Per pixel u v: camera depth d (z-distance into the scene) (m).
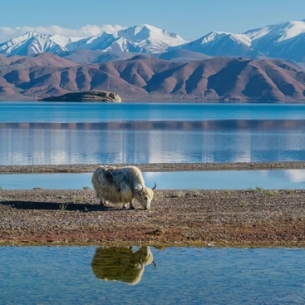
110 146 175.38
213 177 107.19
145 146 176.88
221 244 48.41
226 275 41.03
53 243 48.44
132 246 47.97
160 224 54.38
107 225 53.72
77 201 67.88
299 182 100.50
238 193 77.25
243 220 56.22
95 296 37.03
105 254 45.78
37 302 35.94
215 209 63.00
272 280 40.03
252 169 119.88
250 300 36.50
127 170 62.94
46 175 108.62
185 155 151.00
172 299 36.62
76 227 52.97
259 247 47.75
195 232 51.53
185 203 67.25
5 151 155.50
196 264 43.41
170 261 44.16
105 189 63.31
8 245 47.81
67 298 36.66
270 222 55.34
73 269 42.25
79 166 119.06
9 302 35.88
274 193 76.00
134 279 40.19
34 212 60.25
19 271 41.66
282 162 129.75
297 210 62.38
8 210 61.62
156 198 71.06
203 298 36.75
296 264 43.47
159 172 113.81
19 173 110.88
